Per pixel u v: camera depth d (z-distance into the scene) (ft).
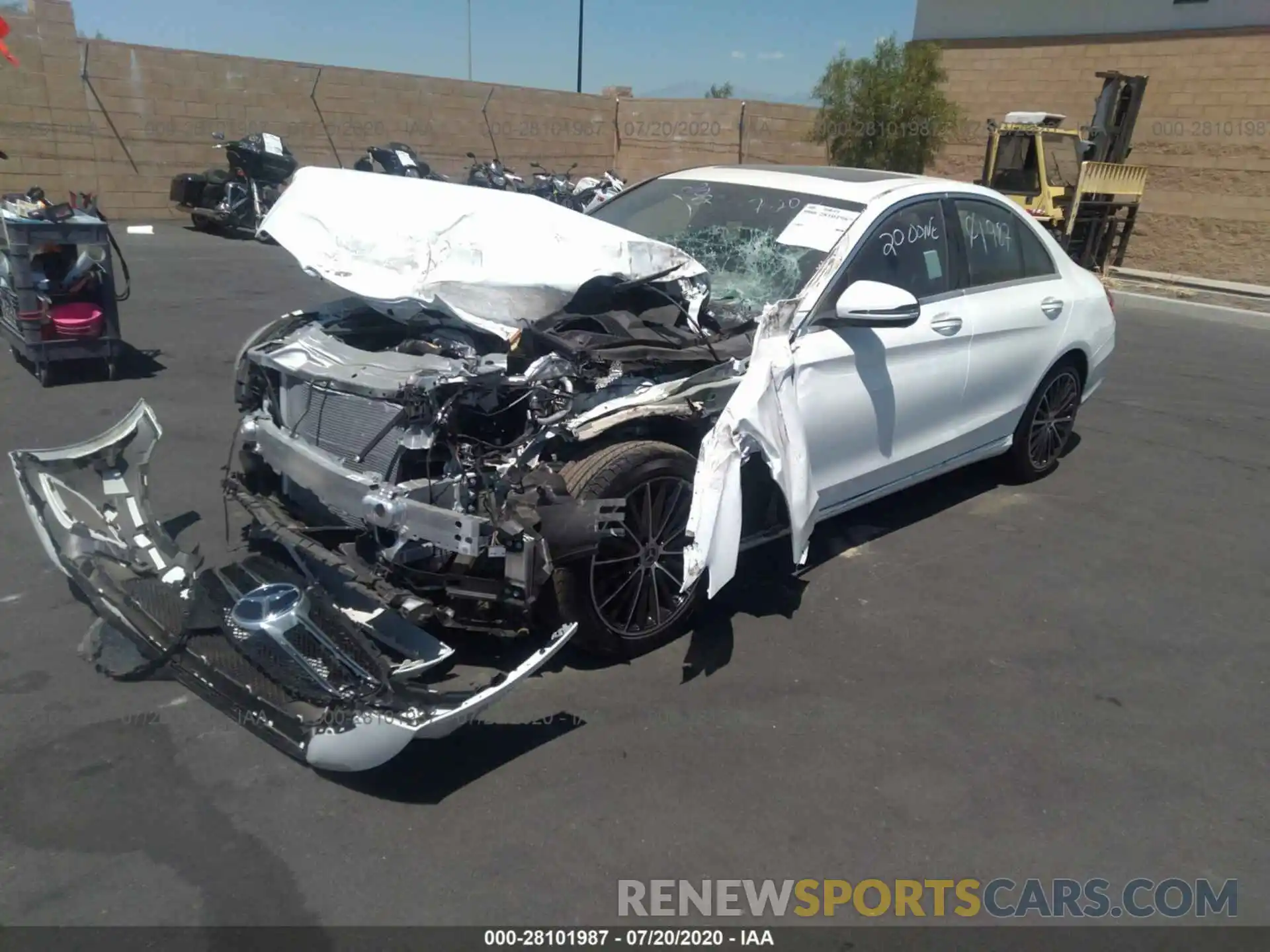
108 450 13.52
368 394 11.08
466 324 11.71
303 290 35.47
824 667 12.59
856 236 14.12
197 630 11.02
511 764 10.44
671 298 13.07
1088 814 10.18
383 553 10.77
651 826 9.63
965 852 9.56
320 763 9.43
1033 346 17.52
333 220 12.71
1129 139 58.59
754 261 14.61
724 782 10.31
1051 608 14.55
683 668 12.38
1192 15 59.93
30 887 8.53
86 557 12.14
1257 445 23.30
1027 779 10.66
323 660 9.95
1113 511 18.56
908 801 10.19
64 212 21.86
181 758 10.25
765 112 77.30
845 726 11.38
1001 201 17.34
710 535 11.14
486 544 10.26
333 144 63.77
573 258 12.02
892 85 68.39
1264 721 11.99
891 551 16.24
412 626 11.11
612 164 80.43
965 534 17.13
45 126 52.75
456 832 9.44
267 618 9.73
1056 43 65.67
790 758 10.77
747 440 11.85
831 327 13.55
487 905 8.60
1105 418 24.97
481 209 12.19
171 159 57.21
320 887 8.70
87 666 11.69
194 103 57.41
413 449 10.71
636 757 10.64
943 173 72.54
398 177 13.57
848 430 13.89
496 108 71.56
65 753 10.21
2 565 13.92
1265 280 58.65
